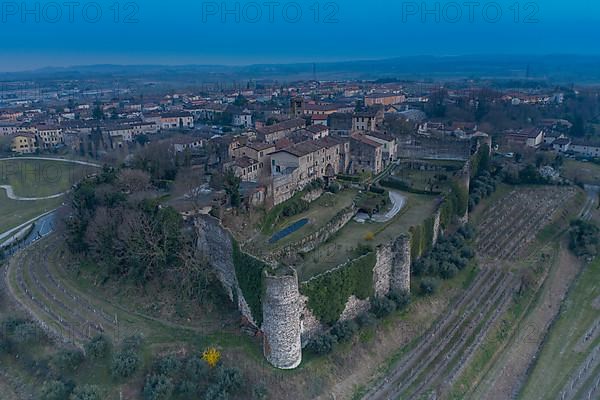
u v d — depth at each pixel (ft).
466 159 510.17
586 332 293.84
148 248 301.22
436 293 313.53
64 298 303.68
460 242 370.94
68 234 339.16
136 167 423.64
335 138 477.36
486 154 518.78
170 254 302.86
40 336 270.67
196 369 238.48
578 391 247.29
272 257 288.30
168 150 474.08
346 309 277.03
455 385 249.75
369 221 365.81
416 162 505.66
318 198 403.75
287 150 400.26
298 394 236.63
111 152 622.95
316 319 263.29
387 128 586.04
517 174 501.97
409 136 542.57
